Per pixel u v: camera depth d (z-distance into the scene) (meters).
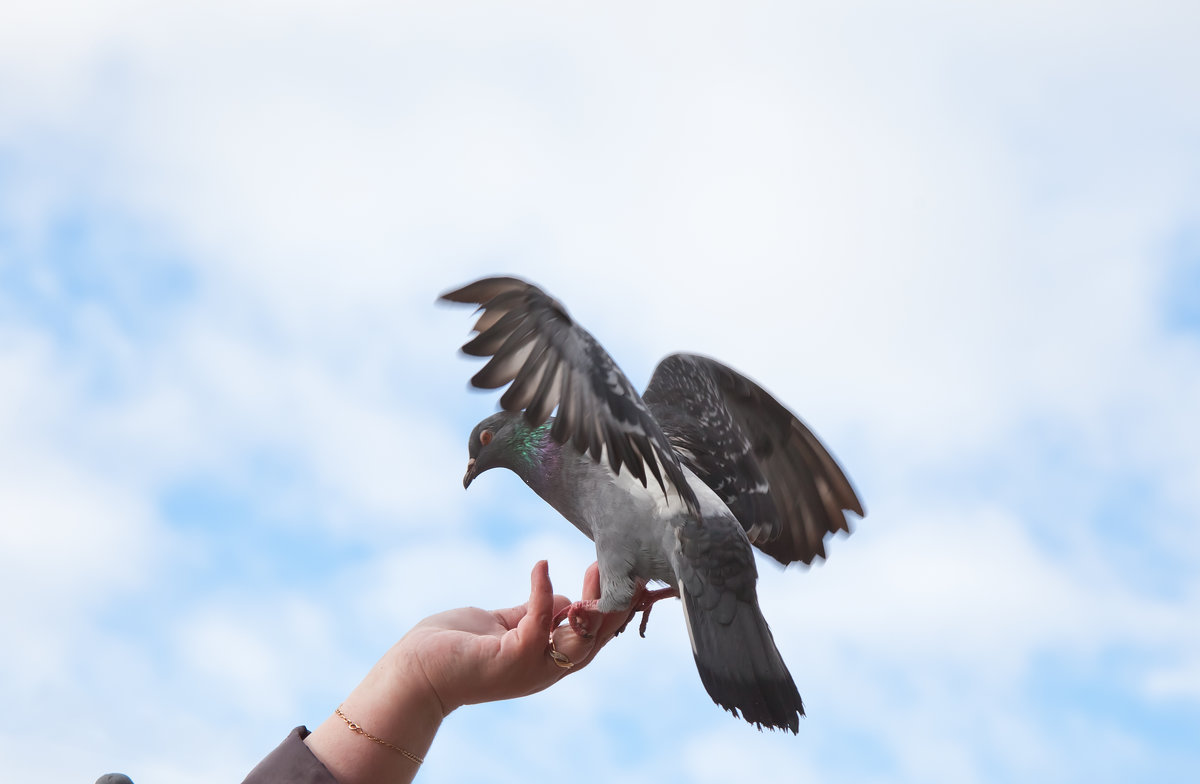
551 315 2.50
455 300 2.41
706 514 2.99
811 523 3.60
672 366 3.67
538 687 2.61
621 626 3.12
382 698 2.48
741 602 2.95
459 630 2.79
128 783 2.03
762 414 3.64
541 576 2.50
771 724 2.83
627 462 2.54
